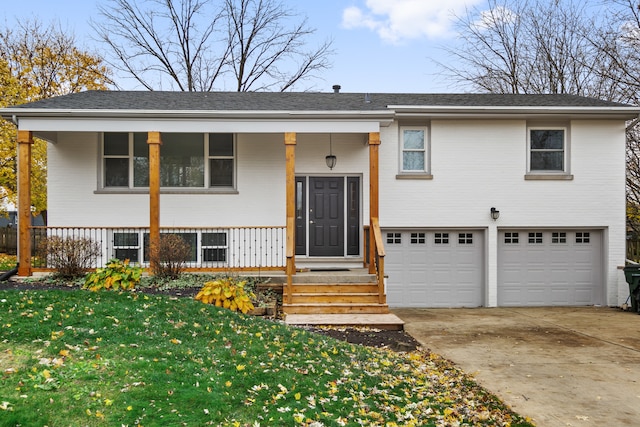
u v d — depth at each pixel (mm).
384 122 11680
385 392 5742
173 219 12695
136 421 4230
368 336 8977
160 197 12688
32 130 11094
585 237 13742
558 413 5555
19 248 11172
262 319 8719
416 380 6441
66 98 12516
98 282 9688
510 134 13469
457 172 13414
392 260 13516
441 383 6469
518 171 13461
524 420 5324
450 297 13578
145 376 5094
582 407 5746
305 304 10484
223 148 12953
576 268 13703
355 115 11289
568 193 13508
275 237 12883
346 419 4801
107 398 4566
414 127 13438
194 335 6867
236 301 9250
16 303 7516
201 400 4734
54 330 6320
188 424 4266
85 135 12625
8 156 18484
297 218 13094
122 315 7305
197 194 12742
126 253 12602
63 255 10961
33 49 24594
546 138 13609
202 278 11070
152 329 6836
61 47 24688
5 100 19000
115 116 11195
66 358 5438
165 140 12859
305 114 11242
